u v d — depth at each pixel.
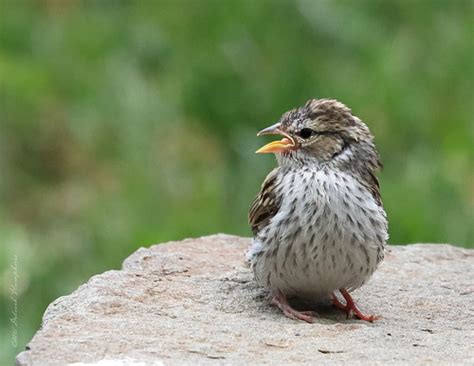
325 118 10.14
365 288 10.81
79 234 14.89
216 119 16.12
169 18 17.44
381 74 16.27
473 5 17.47
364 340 9.17
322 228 9.77
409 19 17.41
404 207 14.49
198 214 14.73
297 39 16.78
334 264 9.85
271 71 16.31
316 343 9.06
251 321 9.61
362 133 10.23
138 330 9.20
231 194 15.09
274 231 9.91
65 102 16.86
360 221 9.82
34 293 14.01
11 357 13.10
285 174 10.13
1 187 16.16
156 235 14.46
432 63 16.70
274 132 10.28
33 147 16.52
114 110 16.45
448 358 8.80
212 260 11.26
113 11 18.05
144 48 17.12
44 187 16.17
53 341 8.88
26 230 15.52
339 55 16.80
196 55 16.80
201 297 10.23
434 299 10.56
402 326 9.81
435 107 16.14
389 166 15.56
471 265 11.55
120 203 15.20
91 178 16.11
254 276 10.33
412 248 12.05
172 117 16.30
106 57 17.22
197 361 8.58
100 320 9.41
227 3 17.09
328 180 9.90
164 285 10.44
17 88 16.94
